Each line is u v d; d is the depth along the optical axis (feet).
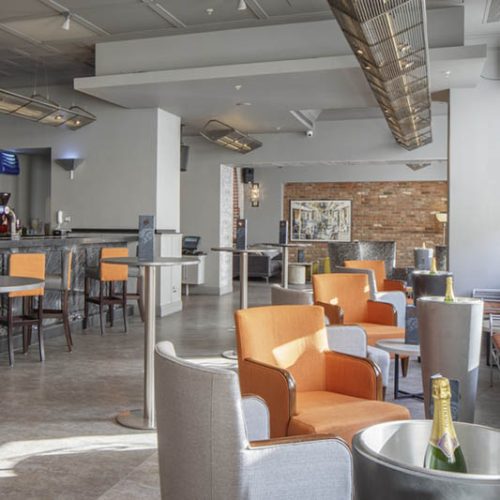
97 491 9.79
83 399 15.16
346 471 6.48
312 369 10.77
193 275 39.40
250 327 10.24
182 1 20.02
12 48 25.20
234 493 5.97
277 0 19.89
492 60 23.76
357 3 12.52
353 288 17.72
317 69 21.40
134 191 29.58
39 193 40.98
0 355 20.17
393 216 51.39
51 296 23.89
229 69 22.44
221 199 40.27
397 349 12.28
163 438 6.55
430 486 3.05
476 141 23.84
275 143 38.86
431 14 20.54
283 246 28.27
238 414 5.95
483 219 23.73
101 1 20.02
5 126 31.91
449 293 11.00
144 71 23.82
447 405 3.57
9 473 10.52
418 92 20.90
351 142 37.63
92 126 30.27
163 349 6.81
